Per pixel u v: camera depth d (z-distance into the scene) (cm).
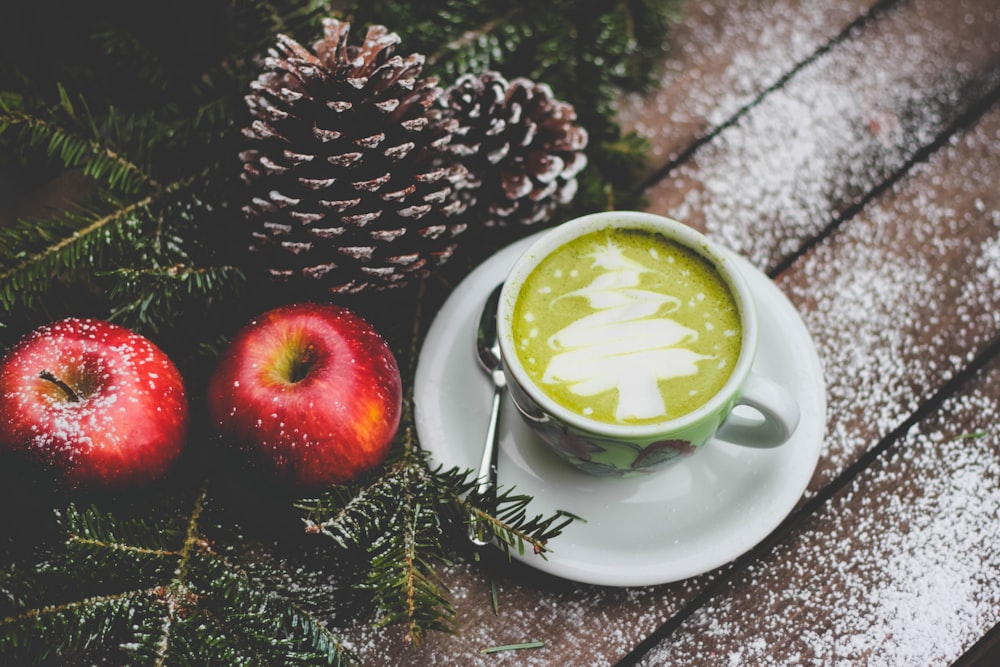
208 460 68
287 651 63
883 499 67
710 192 74
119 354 64
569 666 65
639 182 75
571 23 75
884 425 69
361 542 66
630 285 65
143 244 67
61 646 61
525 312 65
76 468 63
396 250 66
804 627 65
